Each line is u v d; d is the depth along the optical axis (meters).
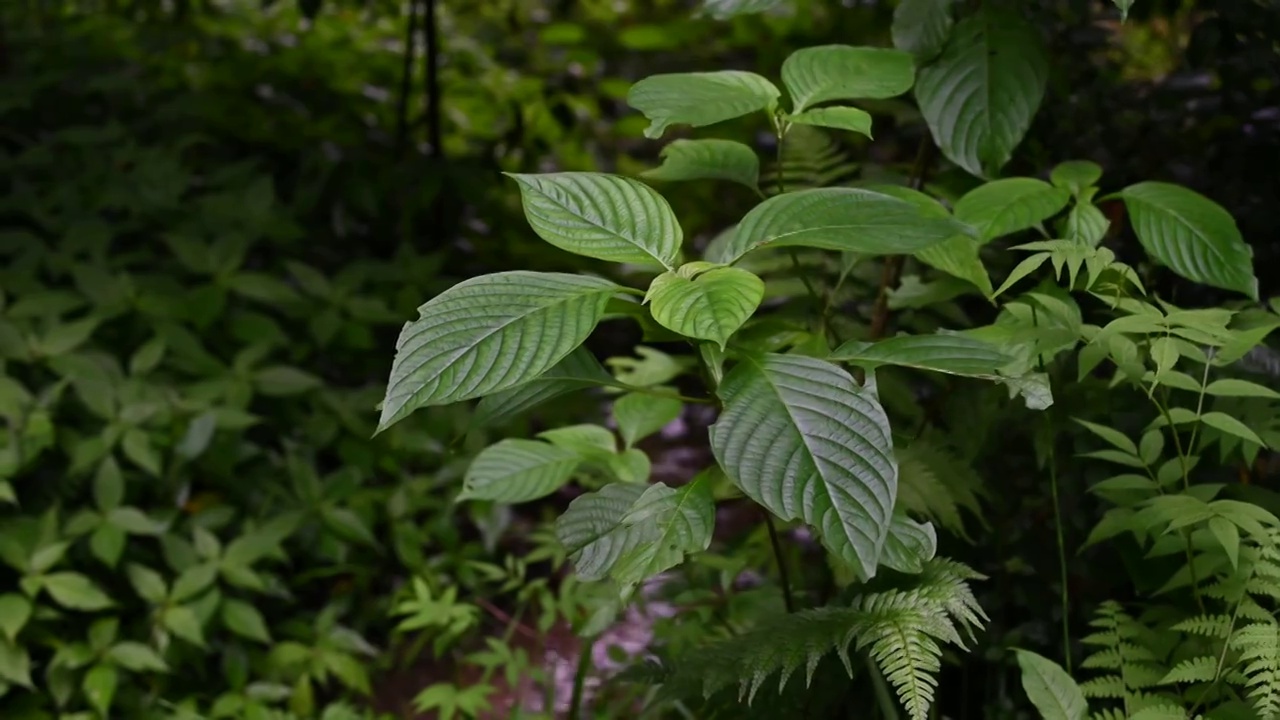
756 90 1.79
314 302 3.07
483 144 4.24
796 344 1.88
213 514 2.47
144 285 2.83
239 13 4.84
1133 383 1.79
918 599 1.69
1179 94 2.20
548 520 2.74
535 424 3.00
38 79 3.63
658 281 1.61
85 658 2.31
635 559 1.64
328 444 2.82
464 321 1.59
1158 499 1.75
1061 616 2.04
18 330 2.55
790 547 2.27
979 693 2.12
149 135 3.69
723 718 1.91
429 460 2.81
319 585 2.63
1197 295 2.09
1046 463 2.03
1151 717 1.69
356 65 4.41
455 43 4.82
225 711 2.34
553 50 5.00
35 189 3.24
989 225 1.81
